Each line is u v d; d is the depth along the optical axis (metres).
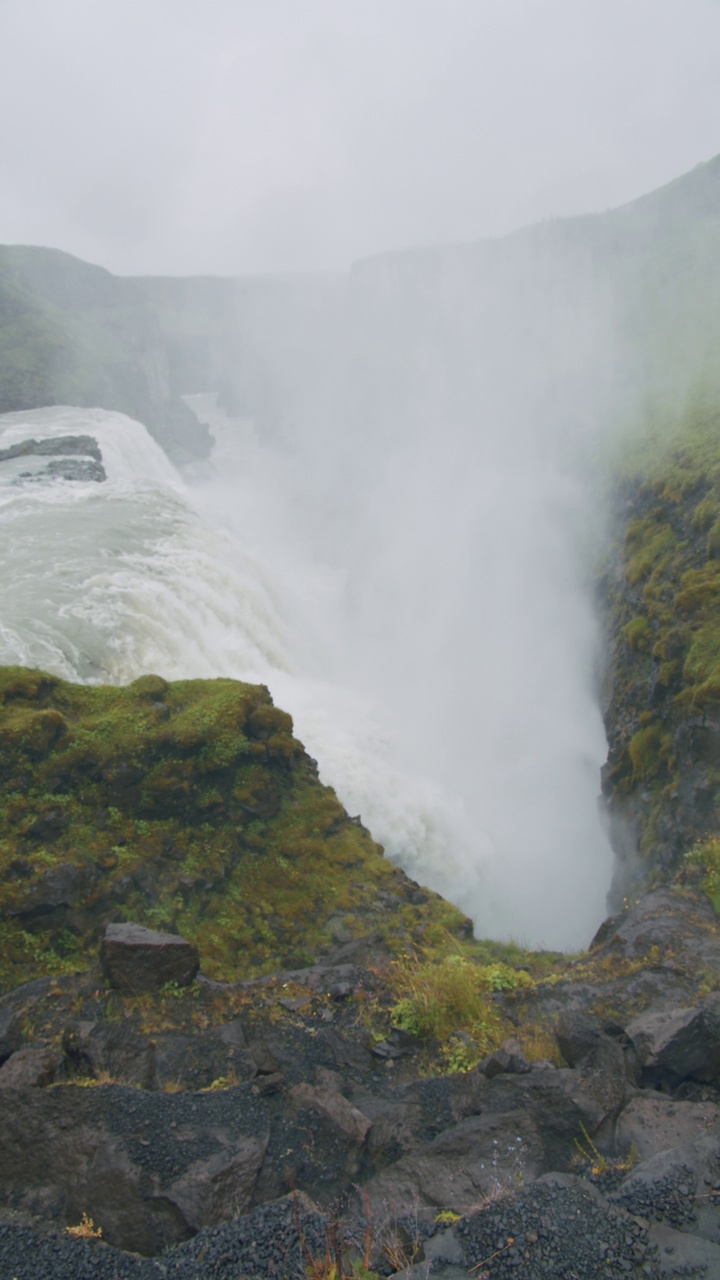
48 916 13.04
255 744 17.27
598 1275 4.61
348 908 15.70
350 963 12.23
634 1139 6.07
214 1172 5.74
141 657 21.09
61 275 101.12
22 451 44.22
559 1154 5.95
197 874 15.05
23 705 15.91
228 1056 7.78
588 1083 6.50
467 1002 8.99
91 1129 6.16
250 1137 6.20
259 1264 4.87
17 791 14.52
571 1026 7.66
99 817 14.98
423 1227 5.22
